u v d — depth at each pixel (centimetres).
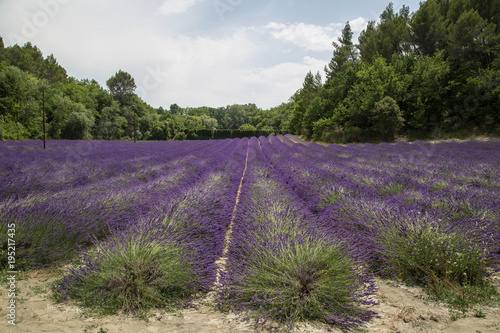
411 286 343
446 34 2861
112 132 4941
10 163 911
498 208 470
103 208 500
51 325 236
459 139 2423
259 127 9806
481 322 255
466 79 2527
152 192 666
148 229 369
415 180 737
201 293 319
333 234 396
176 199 525
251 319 265
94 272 296
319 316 264
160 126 5947
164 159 1402
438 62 2677
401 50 3519
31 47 5772
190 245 366
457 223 415
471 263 334
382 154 1645
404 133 2858
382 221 431
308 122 4041
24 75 4200
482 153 1424
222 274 327
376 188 673
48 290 305
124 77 5581
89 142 2972
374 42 3647
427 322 258
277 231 381
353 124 3152
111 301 275
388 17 3788
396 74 2983
